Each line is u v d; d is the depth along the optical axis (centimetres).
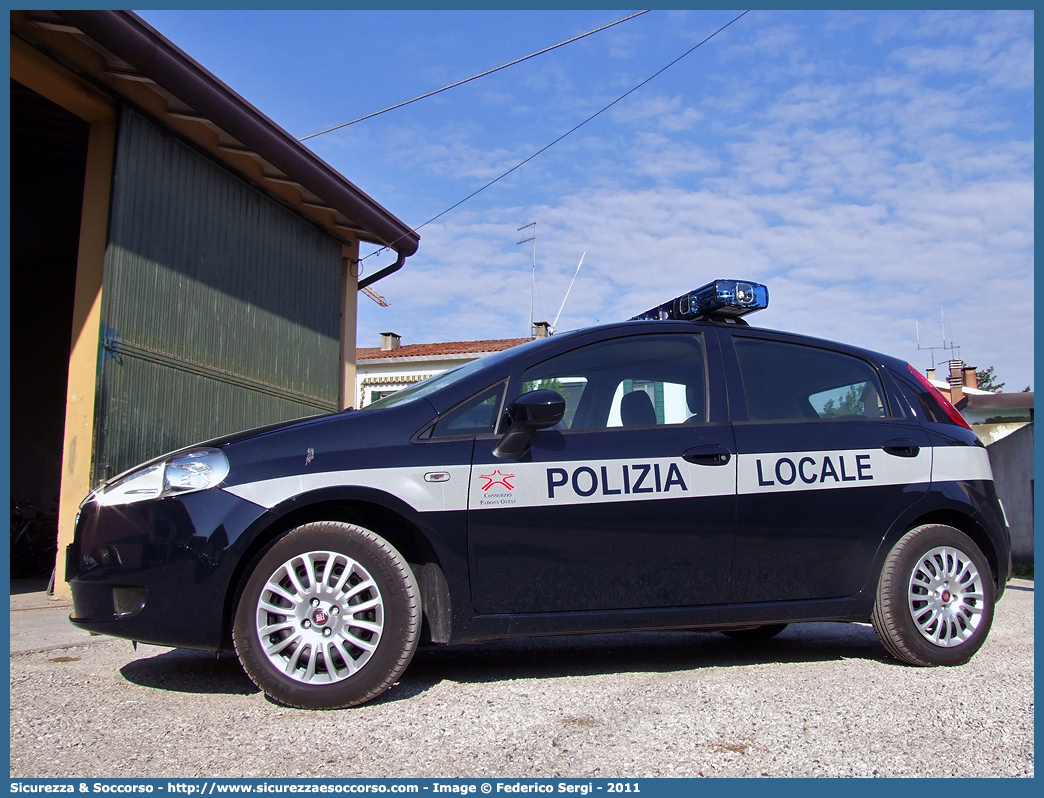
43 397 984
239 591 300
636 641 450
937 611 371
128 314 647
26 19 563
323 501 307
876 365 406
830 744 256
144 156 674
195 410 729
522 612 321
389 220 1034
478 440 328
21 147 797
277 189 873
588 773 231
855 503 365
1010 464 1131
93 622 304
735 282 380
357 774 229
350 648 303
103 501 313
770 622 354
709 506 344
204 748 251
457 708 294
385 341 2314
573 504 328
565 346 361
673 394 364
